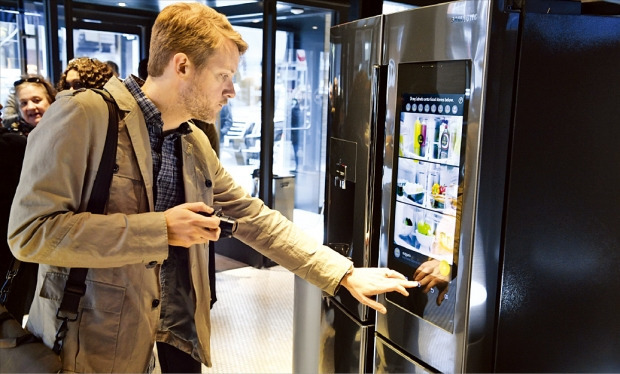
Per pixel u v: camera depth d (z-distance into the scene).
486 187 1.50
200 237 1.18
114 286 1.24
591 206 1.68
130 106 1.24
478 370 1.59
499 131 1.49
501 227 1.55
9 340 1.23
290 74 5.30
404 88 1.75
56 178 1.12
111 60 4.93
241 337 3.35
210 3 4.98
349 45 2.05
